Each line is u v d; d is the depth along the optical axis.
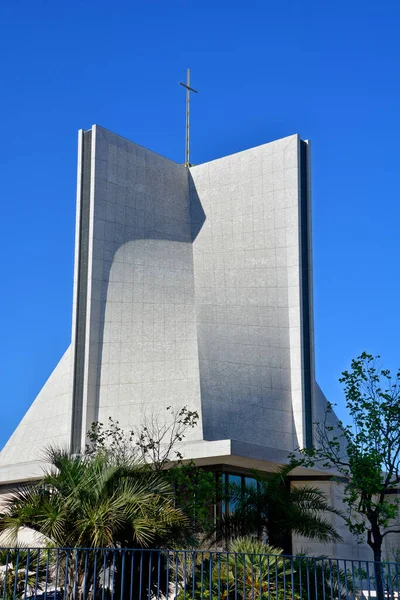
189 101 42.56
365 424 21.31
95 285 34.03
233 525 20.00
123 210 36.00
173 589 15.22
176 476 22.03
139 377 33.38
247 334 35.38
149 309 35.03
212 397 32.81
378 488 20.48
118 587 14.66
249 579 14.83
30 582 15.70
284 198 36.62
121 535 14.49
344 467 31.92
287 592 14.98
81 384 33.09
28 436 37.75
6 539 14.59
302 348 34.91
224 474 28.83
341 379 21.89
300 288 35.41
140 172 37.38
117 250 35.25
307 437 33.97
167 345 34.19
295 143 37.00
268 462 28.56
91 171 35.41
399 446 21.41
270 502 20.39
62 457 15.76
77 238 35.09
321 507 21.48
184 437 31.05
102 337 33.69
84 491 14.26
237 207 37.94
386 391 21.61
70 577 13.80
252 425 33.25
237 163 38.69
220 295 36.59
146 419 32.38
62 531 13.84
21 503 14.66
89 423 32.34
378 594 14.69
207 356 34.03
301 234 36.38
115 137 36.69
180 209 39.00
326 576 15.82
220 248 37.69
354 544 34.09
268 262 36.34
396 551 34.53
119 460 15.80
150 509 14.40
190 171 40.41
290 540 30.39
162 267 36.50
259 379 34.41
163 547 15.02
